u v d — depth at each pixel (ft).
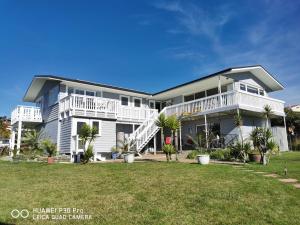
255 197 21.03
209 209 18.39
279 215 17.26
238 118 52.39
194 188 23.79
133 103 84.94
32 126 88.58
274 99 69.51
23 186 27.32
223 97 60.44
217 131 67.00
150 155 62.80
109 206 19.65
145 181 27.22
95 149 60.34
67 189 25.26
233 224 15.76
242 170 33.35
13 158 59.52
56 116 67.36
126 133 76.23
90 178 30.19
